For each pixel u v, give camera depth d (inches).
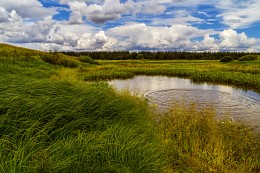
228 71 1243.2
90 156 159.3
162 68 1403.8
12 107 196.2
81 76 901.8
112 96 304.5
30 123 187.9
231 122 319.3
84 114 222.1
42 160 143.7
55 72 792.3
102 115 233.1
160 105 460.1
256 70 1182.9
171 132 266.7
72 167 148.9
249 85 820.6
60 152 161.2
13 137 170.7
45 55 1158.3
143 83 858.8
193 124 279.9
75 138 178.1
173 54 4055.1
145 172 165.6
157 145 211.6
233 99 558.9
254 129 327.3
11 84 242.4
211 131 263.4
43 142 169.5
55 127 195.2
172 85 815.7
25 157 150.5
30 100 210.1
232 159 215.0
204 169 202.2
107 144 175.3
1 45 1253.1
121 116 243.9
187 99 542.3
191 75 1111.0
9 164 138.3
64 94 249.8
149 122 279.9
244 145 248.5
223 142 243.9
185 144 241.1
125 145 179.3
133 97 418.3
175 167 205.3
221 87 784.9
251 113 423.5
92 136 184.9
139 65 1721.2
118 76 1061.1
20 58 899.4
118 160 165.2
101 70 1208.8
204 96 591.8
